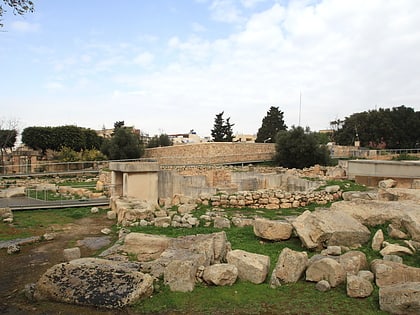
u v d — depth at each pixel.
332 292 6.32
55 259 9.78
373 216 10.12
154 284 6.84
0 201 20.05
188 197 18.61
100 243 11.56
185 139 99.19
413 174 18.59
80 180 32.16
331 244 8.91
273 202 17.11
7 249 10.66
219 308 5.89
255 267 7.01
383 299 5.55
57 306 6.33
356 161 21.41
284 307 5.82
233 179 27.03
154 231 12.19
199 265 7.20
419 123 65.12
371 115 68.25
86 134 58.28
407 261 7.79
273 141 77.94
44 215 16.98
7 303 6.67
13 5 8.61
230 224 13.11
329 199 17.64
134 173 18.70
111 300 6.17
